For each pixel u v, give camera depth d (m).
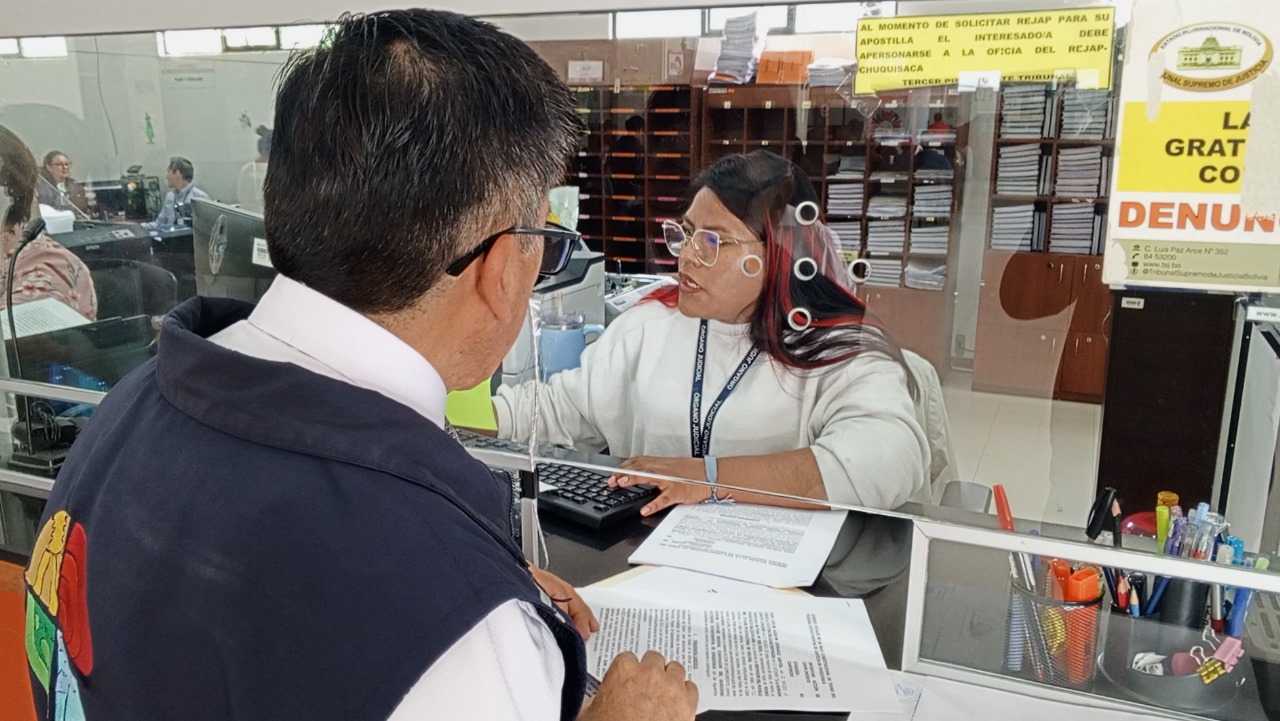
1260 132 0.79
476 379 0.66
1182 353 0.87
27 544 1.27
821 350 1.04
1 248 1.43
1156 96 0.82
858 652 0.95
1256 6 0.77
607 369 1.16
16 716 1.34
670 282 1.09
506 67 0.56
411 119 0.51
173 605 0.51
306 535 0.49
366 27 0.55
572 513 1.23
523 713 0.51
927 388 0.99
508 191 0.56
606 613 1.02
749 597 1.05
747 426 1.10
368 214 0.52
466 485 0.54
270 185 0.55
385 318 0.57
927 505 1.02
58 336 1.44
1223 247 0.83
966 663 0.94
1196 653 0.88
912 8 0.89
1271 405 0.85
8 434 1.49
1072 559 0.89
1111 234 0.87
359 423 0.52
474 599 0.49
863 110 0.94
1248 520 0.87
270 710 0.48
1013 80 0.87
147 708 0.51
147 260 1.36
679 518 1.23
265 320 0.59
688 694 0.72
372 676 0.47
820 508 1.19
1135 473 0.90
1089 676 0.91
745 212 1.03
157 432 0.57
